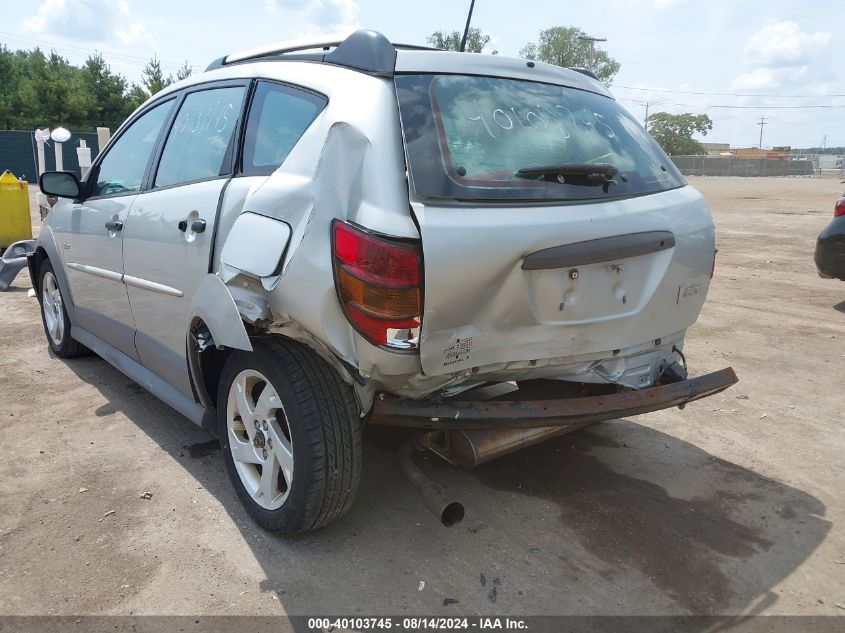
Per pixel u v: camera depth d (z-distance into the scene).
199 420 3.34
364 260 2.37
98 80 44.25
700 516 3.21
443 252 2.38
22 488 3.34
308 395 2.64
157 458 3.66
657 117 99.88
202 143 3.46
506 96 2.95
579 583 2.71
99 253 4.16
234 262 2.82
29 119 42.09
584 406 2.76
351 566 2.78
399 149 2.51
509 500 3.31
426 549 2.91
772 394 4.75
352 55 2.85
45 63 42.97
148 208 3.62
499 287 2.53
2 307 6.88
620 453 3.84
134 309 3.83
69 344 5.09
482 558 2.85
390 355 2.43
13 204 9.94
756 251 10.97
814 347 5.84
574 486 3.46
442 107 2.70
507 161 2.70
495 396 3.02
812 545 2.99
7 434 3.92
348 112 2.64
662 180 3.18
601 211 2.75
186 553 2.85
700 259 3.12
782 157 74.25
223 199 3.06
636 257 2.87
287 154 2.87
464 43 3.73
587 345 2.82
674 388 2.99
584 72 3.62
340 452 2.67
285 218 2.64
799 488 3.48
